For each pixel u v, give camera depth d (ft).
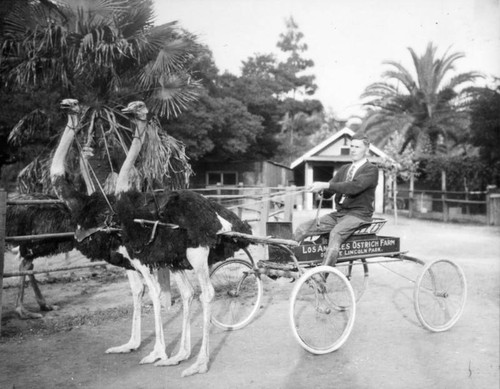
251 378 14.61
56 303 23.16
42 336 18.38
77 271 29.84
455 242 42.45
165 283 18.53
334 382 14.32
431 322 19.56
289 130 132.05
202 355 15.15
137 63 30.19
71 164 23.76
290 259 17.24
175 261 15.48
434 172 81.05
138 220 15.08
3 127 48.42
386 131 89.15
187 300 15.97
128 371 15.17
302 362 15.81
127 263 16.97
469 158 77.51
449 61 92.22
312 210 77.15
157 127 26.00
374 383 14.24
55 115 31.91
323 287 18.16
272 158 112.16
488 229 53.93
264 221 34.73
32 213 19.66
